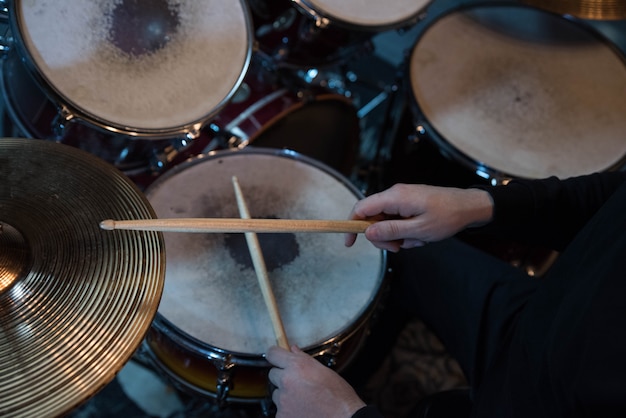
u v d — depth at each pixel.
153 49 1.36
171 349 1.27
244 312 1.25
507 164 1.57
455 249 1.42
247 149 1.47
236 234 1.36
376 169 1.94
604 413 0.97
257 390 1.30
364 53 1.88
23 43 1.23
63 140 1.36
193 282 1.28
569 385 1.01
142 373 1.67
